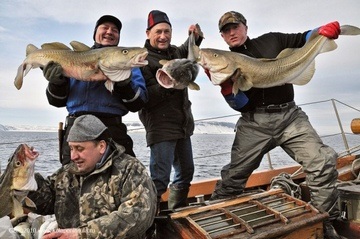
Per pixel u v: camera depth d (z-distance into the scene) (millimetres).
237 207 1606
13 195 1334
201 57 1956
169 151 2037
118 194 1426
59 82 1720
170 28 2078
